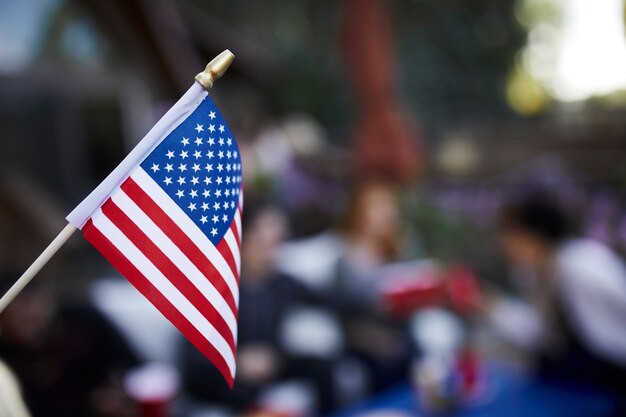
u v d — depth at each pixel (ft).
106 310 8.93
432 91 32.19
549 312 8.10
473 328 12.12
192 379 9.07
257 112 26.21
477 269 19.79
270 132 23.80
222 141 3.46
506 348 12.26
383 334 11.07
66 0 14.60
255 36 29.73
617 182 23.65
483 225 20.86
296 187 20.92
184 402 8.52
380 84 15.16
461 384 7.26
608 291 7.63
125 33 15.48
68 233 3.10
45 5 14.21
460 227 19.63
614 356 7.61
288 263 11.40
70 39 14.88
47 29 14.32
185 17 18.90
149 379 6.98
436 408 7.04
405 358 11.03
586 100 29.71
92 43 15.40
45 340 8.18
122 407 7.50
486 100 34.42
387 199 12.74
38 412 7.77
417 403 7.36
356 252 11.76
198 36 19.99
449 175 25.53
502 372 8.34
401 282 9.34
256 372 9.30
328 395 9.86
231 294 3.48
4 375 3.14
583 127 27.17
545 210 8.12
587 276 7.71
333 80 29.37
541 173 22.66
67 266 13.39
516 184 22.98
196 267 3.34
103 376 8.42
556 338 8.05
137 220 3.22
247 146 20.93
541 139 27.40
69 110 17.37
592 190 22.58
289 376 10.02
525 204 8.25
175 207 3.31
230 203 3.50
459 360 7.50
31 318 8.07
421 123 30.09
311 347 10.07
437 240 18.70
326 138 28.04
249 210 10.22
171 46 16.22
